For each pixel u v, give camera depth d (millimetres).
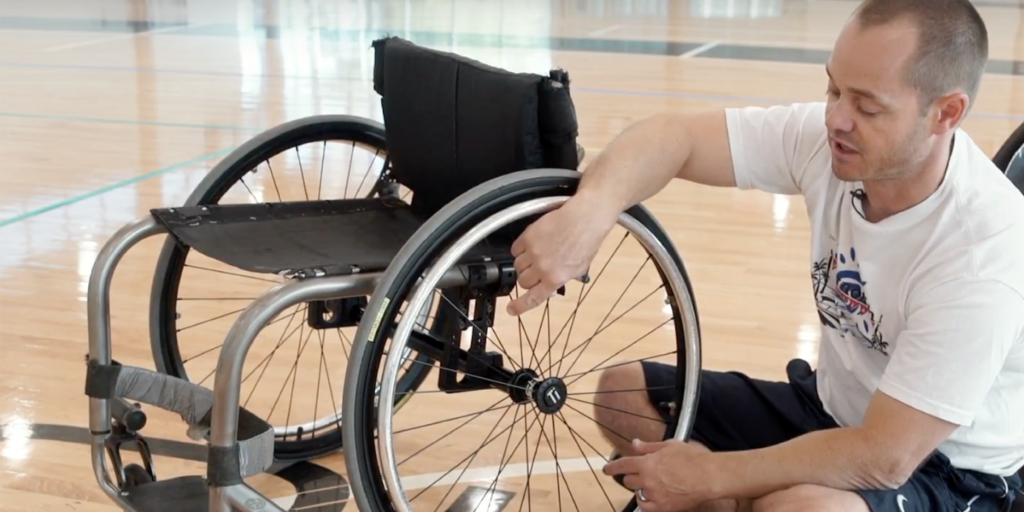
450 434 2086
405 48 1745
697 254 3113
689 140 1565
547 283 1464
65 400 2172
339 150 4371
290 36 8219
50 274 2891
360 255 1547
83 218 3412
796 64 6816
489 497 1865
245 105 5391
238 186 3828
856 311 1444
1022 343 1344
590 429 2111
